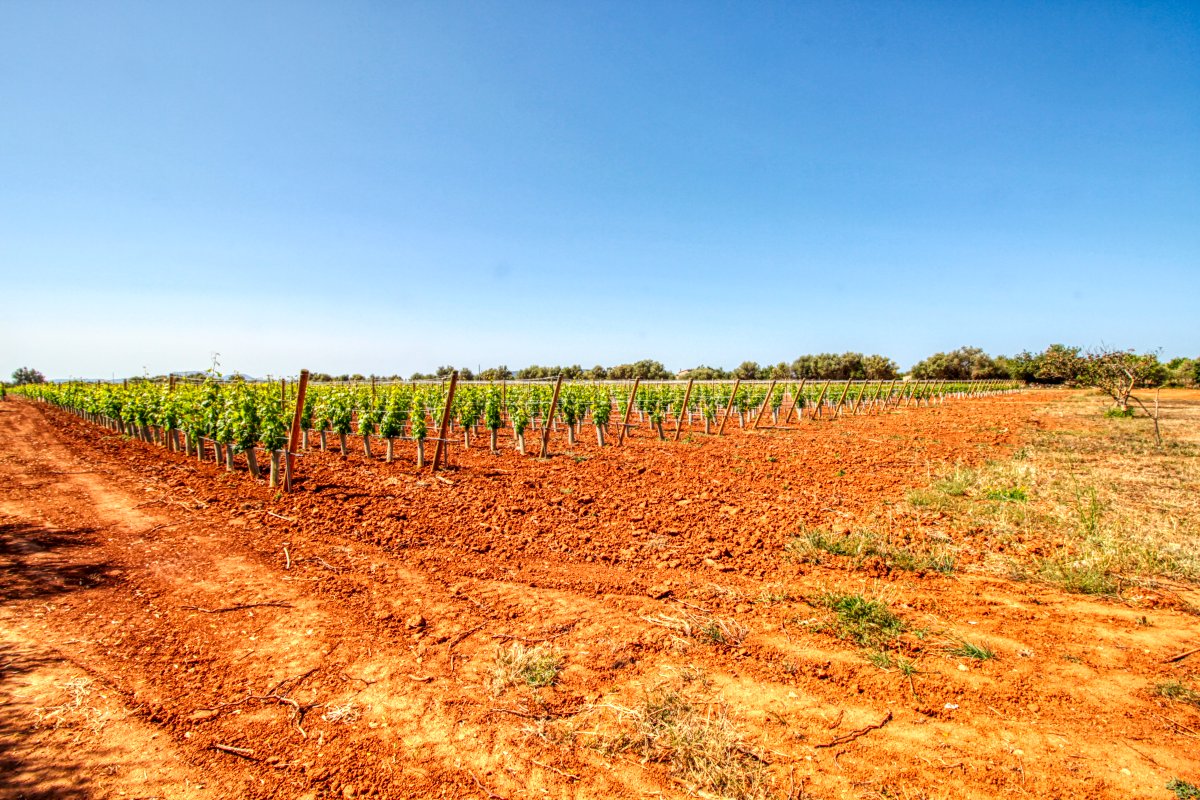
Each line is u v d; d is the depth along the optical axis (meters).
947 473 9.91
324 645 4.05
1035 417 22.53
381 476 9.94
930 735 3.11
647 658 3.91
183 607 4.66
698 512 7.67
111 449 13.63
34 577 5.25
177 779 2.72
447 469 10.67
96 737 3.00
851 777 2.78
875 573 5.53
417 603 4.79
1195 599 4.87
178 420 12.70
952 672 3.74
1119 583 5.16
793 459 12.30
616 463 11.79
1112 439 14.54
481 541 6.40
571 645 4.09
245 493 8.52
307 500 8.03
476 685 3.56
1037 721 3.23
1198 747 3.01
